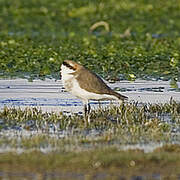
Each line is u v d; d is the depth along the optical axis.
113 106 14.92
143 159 10.28
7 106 15.49
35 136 12.20
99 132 12.78
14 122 13.66
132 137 12.30
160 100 16.42
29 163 10.09
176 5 37.69
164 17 35.00
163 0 38.72
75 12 35.84
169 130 13.04
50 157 10.38
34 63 21.70
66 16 35.22
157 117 14.44
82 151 10.87
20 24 32.84
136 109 14.80
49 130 12.91
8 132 12.71
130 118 13.86
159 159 10.32
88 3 37.91
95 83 13.98
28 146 11.39
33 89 17.89
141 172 9.74
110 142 11.84
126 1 38.38
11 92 17.41
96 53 23.44
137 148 11.20
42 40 27.53
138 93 17.39
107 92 14.06
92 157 10.33
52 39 27.91
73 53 23.56
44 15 35.34
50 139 11.94
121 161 10.18
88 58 22.59
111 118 14.20
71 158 10.31
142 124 13.47
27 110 14.37
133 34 30.09
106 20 33.97
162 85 18.73
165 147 11.26
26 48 24.72
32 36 28.91
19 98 16.59
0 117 14.07
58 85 18.59
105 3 38.03
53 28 31.91
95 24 30.58
